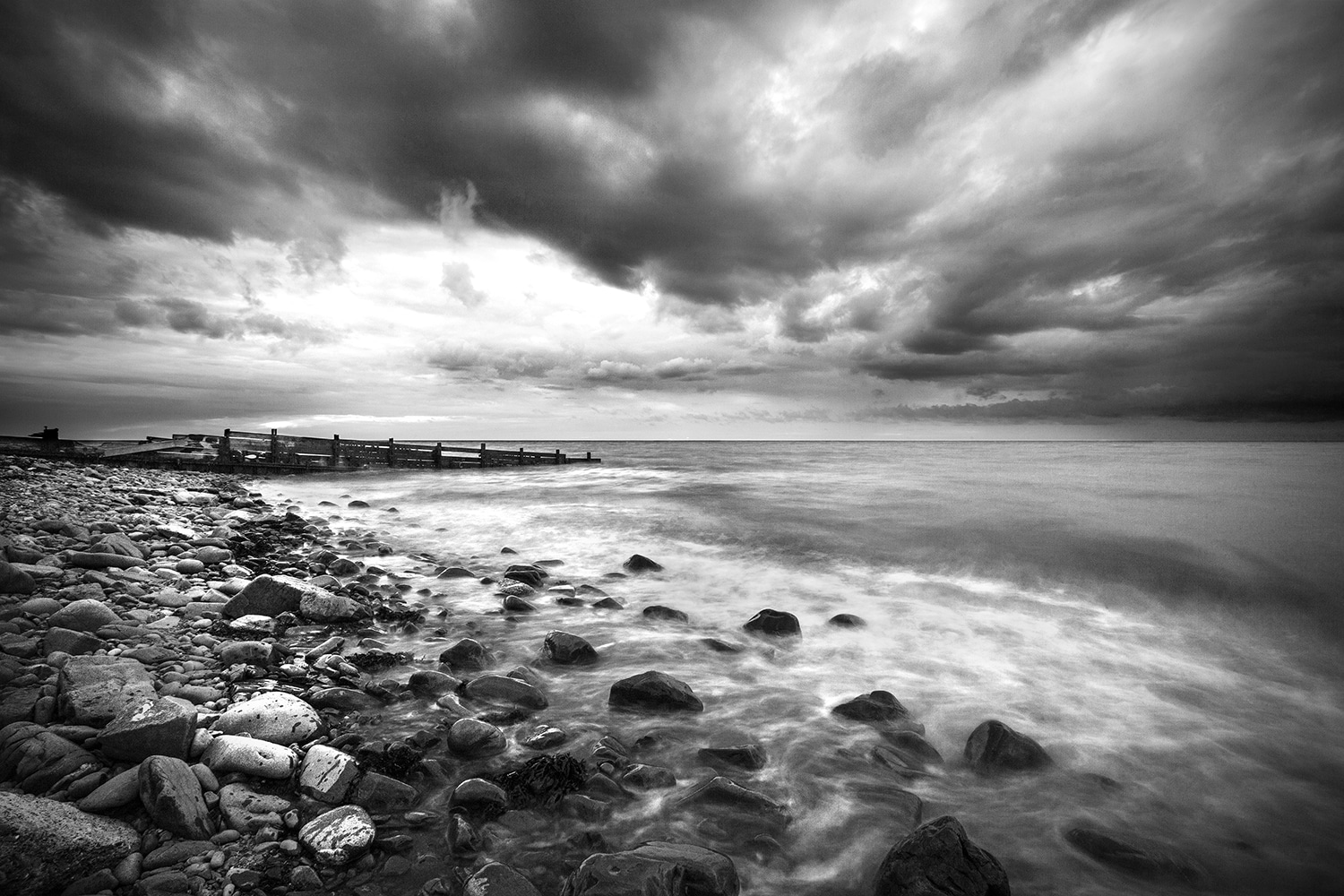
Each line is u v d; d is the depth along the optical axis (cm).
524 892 281
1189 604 857
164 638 566
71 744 353
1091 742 496
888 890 297
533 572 981
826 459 5250
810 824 374
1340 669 655
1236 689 604
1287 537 1175
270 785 356
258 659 546
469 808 359
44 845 266
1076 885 333
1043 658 684
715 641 702
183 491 1684
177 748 360
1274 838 381
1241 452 5422
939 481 2588
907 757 462
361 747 408
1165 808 409
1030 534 1282
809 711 538
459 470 3475
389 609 746
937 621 809
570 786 386
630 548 1289
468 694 525
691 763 442
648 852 308
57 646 485
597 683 586
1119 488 2088
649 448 12319
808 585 991
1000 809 402
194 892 269
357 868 303
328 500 2094
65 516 1011
